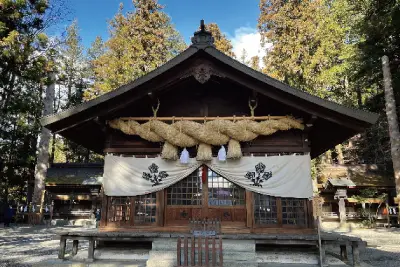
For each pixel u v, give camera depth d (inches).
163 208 312.5
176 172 315.0
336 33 903.7
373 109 847.1
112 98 306.5
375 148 1112.8
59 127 319.0
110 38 1049.5
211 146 320.8
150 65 905.5
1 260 348.8
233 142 309.3
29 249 433.7
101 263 282.2
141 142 337.1
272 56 989.8
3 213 857.5
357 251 272.1
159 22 1005.8
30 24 638.5
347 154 1301.7
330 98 954.1
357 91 984.3
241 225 303.3
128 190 316.5
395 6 641.0
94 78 1262.3
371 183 907.4
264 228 298.8
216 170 312.8
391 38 727.1
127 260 297.6
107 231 307.7
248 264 267.3
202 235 275.3
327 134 356.5
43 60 632.4
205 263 235.8
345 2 902.4
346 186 858.8
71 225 858.1
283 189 304.0
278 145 321.1
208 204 312.0
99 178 1010.7
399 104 791.1
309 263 287.6
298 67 898.7
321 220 887.7
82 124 324.8
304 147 315.9
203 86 345.7
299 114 321.4
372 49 743.7
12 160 952.9
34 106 727.1
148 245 326.0
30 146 1019.9
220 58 297.1
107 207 318.0
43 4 621.3
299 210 304.2
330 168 1011.9
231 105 341.4
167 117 329.7
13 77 665.6
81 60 1289.4
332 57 913.5
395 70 780.6
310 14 956.0
